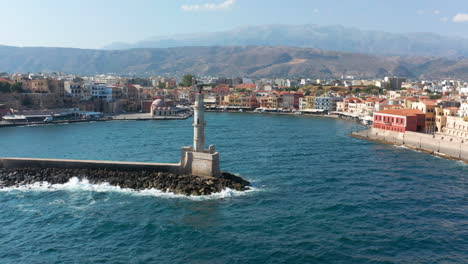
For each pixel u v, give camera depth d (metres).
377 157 136.38
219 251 62.34
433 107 183.00
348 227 71.19
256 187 95.88
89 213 78.94
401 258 59.91
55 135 189.12
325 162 125.62
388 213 78.50
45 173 100.31
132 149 148.50
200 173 97.38
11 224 73.75
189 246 64.12
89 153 140.50
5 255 61.62
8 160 102.69
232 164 120.69
